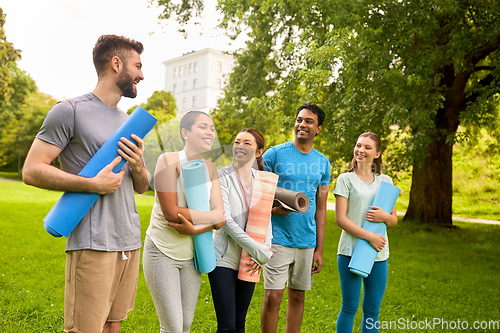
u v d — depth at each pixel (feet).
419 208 37.93
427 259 23.25
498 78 28.14
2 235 24.22
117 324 6.79
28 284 14.46
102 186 5.84
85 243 6.00
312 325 11.76
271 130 42.47
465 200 62.95
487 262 23.35
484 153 50.19
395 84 26.81
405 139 31.83
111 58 6.33
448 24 29.22
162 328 6.75
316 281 17.10
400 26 28.19
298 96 31.04
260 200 7.49
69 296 6.12
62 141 5.97
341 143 31.35
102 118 6.31
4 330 10.31
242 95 41.34
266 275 9.07
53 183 5.68
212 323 11.47
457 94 34.68
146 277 6.80
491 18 28.78
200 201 6.29
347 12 25.70
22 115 118.11
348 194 9.07
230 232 7.27
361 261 8.34
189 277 6.94
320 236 9.87
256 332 11.02
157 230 6.72
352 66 25.98
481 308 14.21
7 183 71.00
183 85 140.26
